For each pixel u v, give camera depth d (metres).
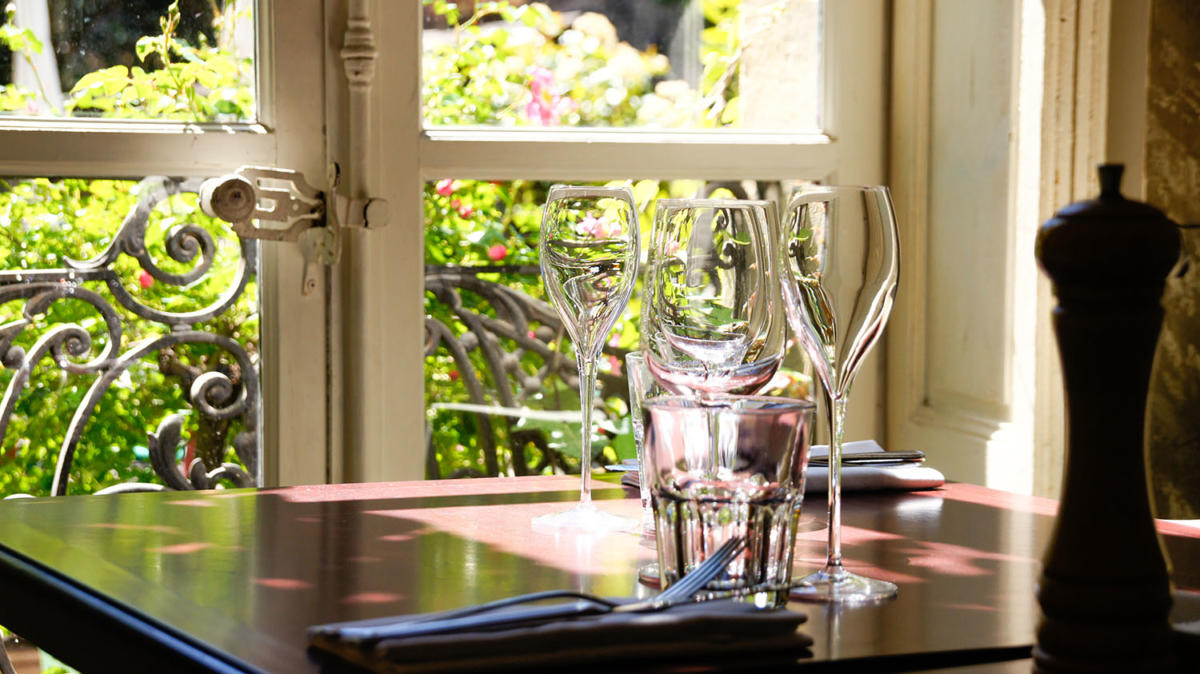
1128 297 0.59
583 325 1.16
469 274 2.20
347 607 0.82
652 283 1.04
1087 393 0.61
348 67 2.07
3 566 0.96
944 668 0.70
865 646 0.72
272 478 2.11
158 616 0.79
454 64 2.18
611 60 2.27
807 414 0.82
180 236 2.05
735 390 1.06
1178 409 2.09
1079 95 2.10
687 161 2.29
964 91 2.25
